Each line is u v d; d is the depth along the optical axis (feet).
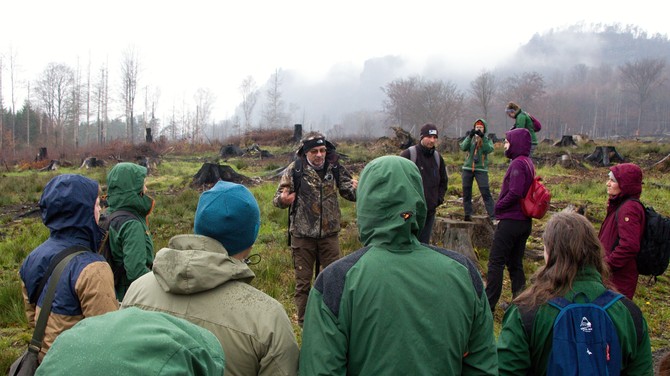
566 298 7.23
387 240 6.66
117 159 85.97
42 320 7.69
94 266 7.89
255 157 81.46
